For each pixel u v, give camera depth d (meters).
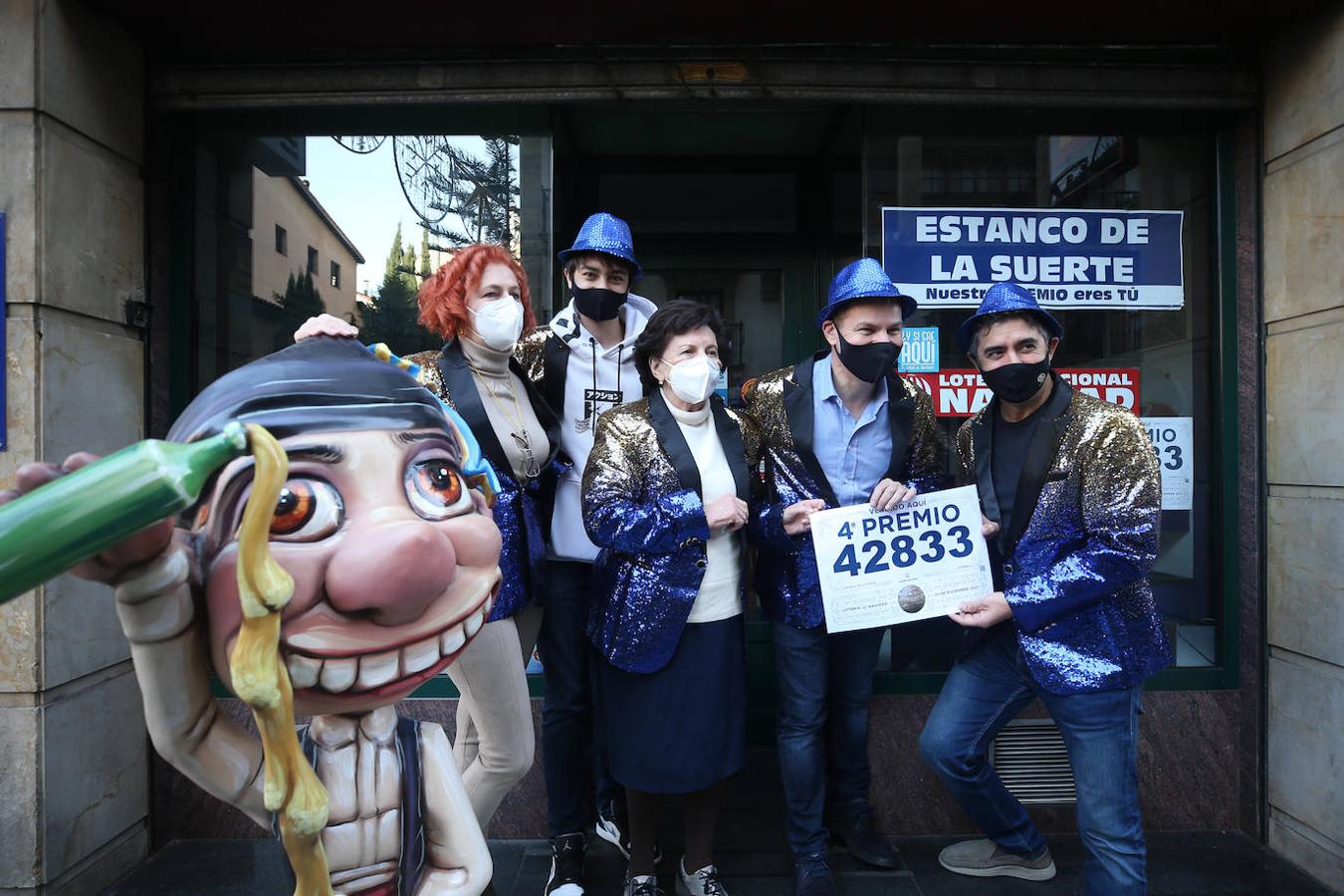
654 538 2.10
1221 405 3.15
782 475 2.45
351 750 1.25
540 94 3.05
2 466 2.44
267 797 1.08
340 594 1.07
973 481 2.45
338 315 3.23
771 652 3.61
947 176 3.23
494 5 2.75
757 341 3.91
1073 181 3.24
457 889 1.30
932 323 3.24
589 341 2.54
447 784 1.34
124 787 2.78
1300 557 2.85
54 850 2.45
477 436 2.07
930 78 3.09
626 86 3.05
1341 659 2.68
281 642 1.07
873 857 2.74
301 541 1.08
